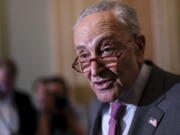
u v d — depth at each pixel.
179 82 1.10
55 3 3.29
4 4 3.52
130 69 1.05
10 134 2.54
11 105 2.65
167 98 1.06
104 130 1.26
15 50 3.55
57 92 2.55
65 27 3.23
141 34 1.08
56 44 3.32
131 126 1.07
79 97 3.15
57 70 3.33
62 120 2.55
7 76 2.65
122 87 1.05
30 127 2.63
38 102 2.61
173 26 2.41
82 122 2.74
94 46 1.01
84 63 1.06
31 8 3.49
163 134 1.01
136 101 1.11
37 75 3.51
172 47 2.40
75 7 3.12
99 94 1.07
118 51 1.02
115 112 1.14
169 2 2.40
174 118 1.01
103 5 1.05
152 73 1.14
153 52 2.26
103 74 1.03
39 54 3.48
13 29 3.53
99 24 1.01
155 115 1.04
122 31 1.02
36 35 3.48
